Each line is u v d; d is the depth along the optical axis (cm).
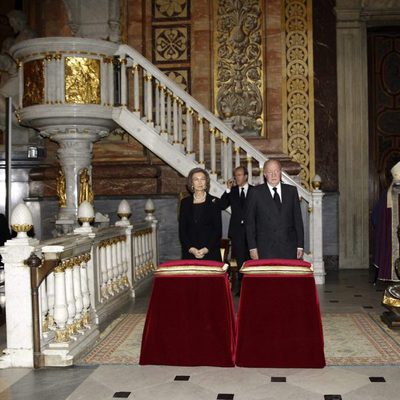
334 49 1050
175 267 479
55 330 494
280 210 538
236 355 468
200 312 472
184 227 571
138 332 582
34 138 1080
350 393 405
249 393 408
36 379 440
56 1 1085
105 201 1051
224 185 871
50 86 852
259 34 1055
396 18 1049
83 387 423
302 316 465
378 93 1096
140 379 440
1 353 498
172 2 1065
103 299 646
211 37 1059
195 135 1045
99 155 1067
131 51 888
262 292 471
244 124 1056
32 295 465
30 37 1074
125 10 1068
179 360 468
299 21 1047
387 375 442
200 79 1059
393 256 818
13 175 1067
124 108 889
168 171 1047
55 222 933
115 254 704
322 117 1046
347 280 905
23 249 464
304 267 471
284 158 1034
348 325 601
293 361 460
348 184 1048
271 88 1046
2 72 1073
